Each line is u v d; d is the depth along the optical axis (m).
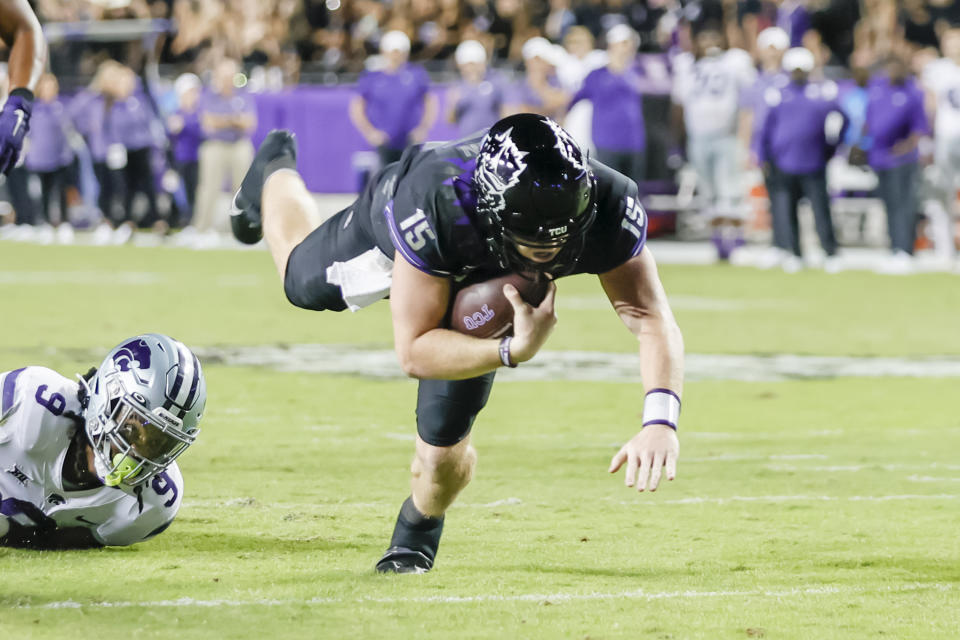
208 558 14.56
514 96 49.56
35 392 13.98
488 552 15.05
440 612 12.55
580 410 25.00
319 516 16.75
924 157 51.09
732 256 53.03
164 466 13.95
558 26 56.03
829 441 22.45
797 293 44.12
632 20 55.12
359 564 14.43
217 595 13.02
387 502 17.64
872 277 48.50
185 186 59.31
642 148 49.25
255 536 15.67
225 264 51.19
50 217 60.62
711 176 51.91
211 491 18.06
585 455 21.03
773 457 21.06
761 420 24.38
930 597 13.30
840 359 31.75
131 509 14.52
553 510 17.34
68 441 14.03
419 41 59.41
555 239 11.64
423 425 13.45
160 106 61.97
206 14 64.25
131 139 59.16
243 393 25.95
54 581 13.44
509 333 12.20
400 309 12.35
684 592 13.40
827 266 50.22
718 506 17.64
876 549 15.35
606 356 31.61
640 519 16.86
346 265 14.83
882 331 36.31
